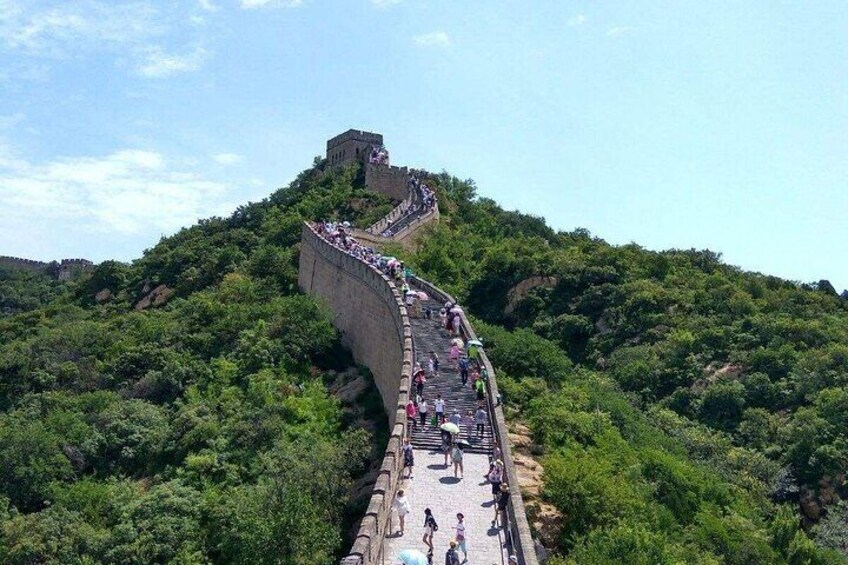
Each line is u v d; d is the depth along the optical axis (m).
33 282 136.88
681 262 86.69
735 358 60.94
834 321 67.50
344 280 55.38
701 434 51.94
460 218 94.88
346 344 53.03
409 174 101.06
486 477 26.64
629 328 67.94
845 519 45.28
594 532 29.00
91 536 34.44
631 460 37.94
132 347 57.66
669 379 60.41
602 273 75.38
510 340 48.59
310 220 88.25
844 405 52.06
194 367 52.97
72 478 41.91
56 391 53.75
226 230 99.38
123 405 48.19
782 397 55.88
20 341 66.00
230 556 32.16
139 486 40.69
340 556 29.83
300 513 29.72
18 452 41.75
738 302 70.06
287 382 47.22
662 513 35.22
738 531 37.25
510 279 75.25
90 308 87.12
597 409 43.06
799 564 38.72
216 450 40.62
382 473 23.25
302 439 39.53
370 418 42.09
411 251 78.44
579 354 67.12
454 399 32.91
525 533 20.78
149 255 98.06
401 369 36.25
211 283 81.06
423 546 21.59
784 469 48.69
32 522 36.09
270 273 73.56
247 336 53.91
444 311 44.03
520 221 100.62
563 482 31.80
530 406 40.28
